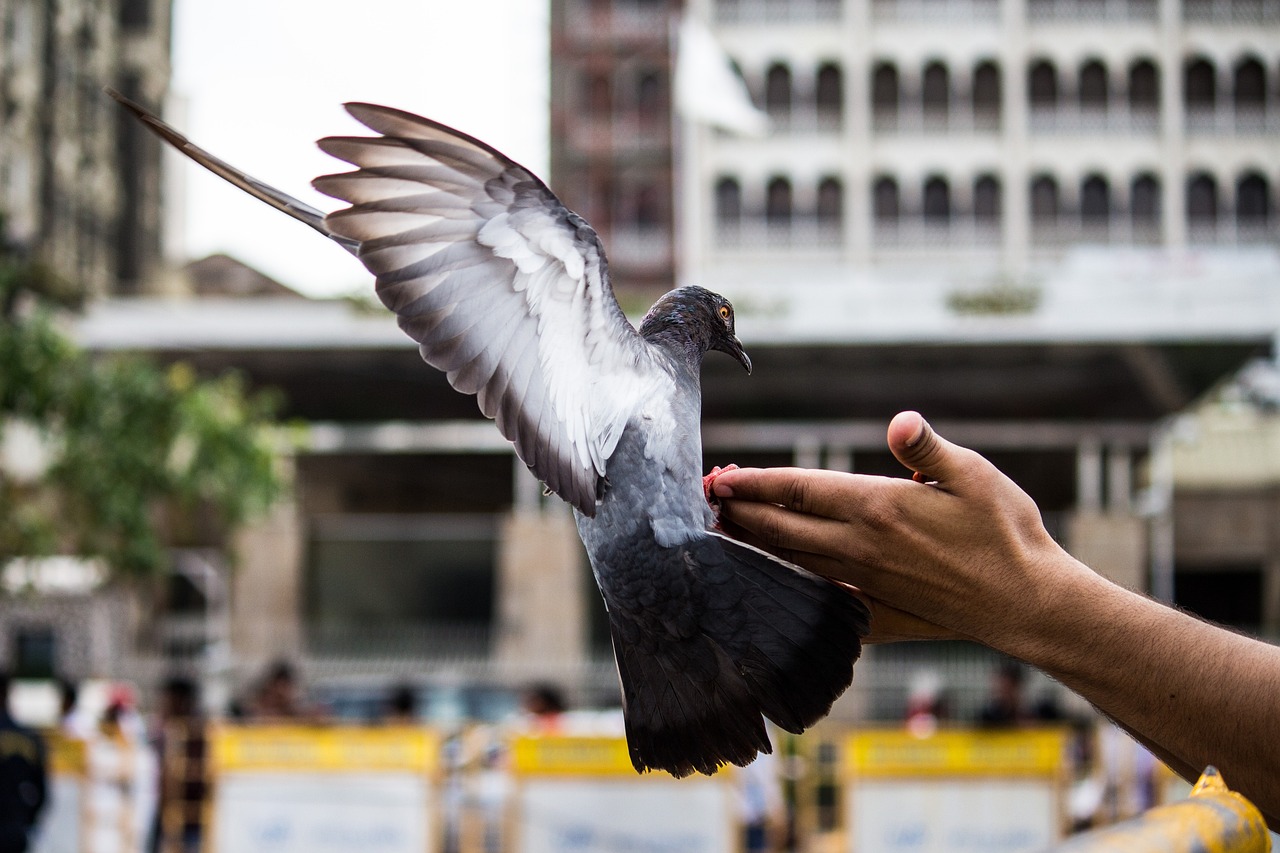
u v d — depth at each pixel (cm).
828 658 188
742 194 3597
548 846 904
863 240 3572
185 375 2258
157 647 2905
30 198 3881
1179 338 2867
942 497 180
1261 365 3422
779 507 196
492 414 191
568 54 3828
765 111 3612
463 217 188
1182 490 3322
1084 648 175
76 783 1016
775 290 2984
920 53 3622
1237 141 3575
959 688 2253
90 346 2919
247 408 2305
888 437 177
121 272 4584
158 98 4756
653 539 196
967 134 3606
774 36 3628
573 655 2816
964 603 181
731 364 3023
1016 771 934
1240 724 167
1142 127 3575
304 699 1831
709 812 899
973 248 3575
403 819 935
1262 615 3281
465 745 1097
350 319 2952
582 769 908
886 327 2923
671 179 3794
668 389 211
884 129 3619
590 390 203
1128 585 190
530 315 196
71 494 1977
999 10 3616
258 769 945
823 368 3050
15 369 1780
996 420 3238
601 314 203
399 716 1285
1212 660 170
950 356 3030
